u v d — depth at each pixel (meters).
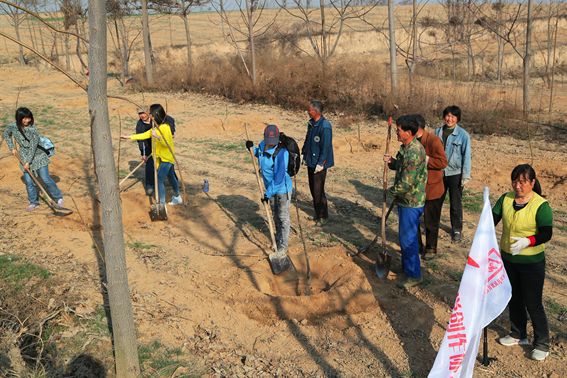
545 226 3.36
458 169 5.78
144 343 3.88
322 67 16.38
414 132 4.51
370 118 14.55
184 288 4.86
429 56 32.97
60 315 4.11
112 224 2.93
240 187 8.39
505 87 21.86
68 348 3.71
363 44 37.19
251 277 5.11
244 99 17.72
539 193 3.50
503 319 4.27
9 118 13.63
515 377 3.44
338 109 15.58
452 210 5.97
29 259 5.16
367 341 3.99
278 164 5.21
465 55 32.34
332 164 6.41
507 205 3.59
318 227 6.54
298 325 4.29
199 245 5.92
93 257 5.36
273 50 24.39
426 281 4.95
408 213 4.67
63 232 6.02
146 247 5.77
